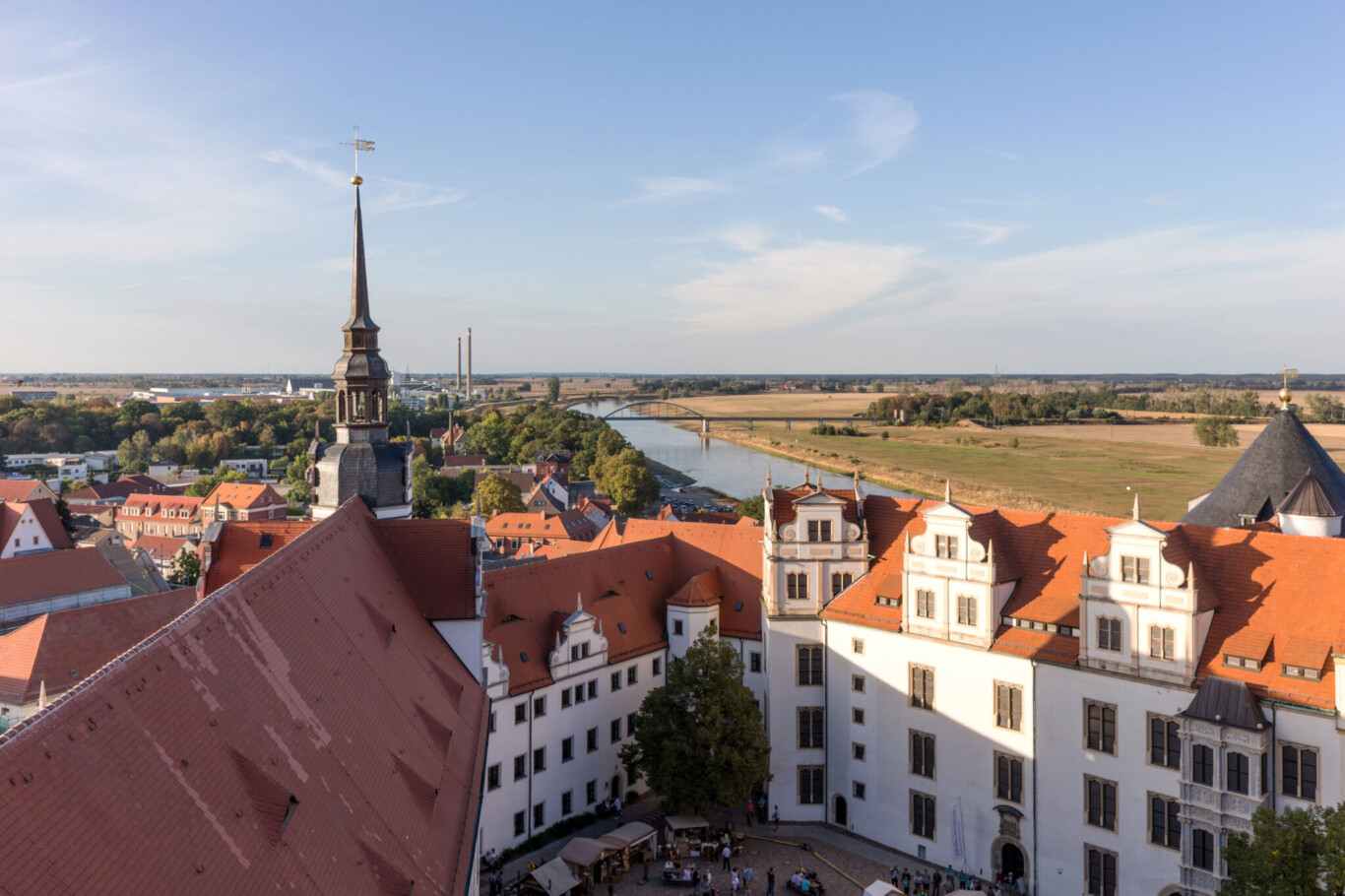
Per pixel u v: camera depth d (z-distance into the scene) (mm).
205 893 25562
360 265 76000
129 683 28109
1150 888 60844
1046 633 66875
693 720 74312
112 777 25125
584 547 119562
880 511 82812
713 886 68812
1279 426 80375
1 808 20906
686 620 87875
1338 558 58781
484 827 70812
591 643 80688
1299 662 55656
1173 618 59625
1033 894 66625
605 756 82875
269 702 35406
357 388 75500
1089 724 63719
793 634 80125
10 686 85438
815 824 80000
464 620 66750
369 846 35094
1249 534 63094
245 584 39969
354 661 46344
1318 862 44625
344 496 74500
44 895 20547
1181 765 58906
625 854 71500
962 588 70188
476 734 56062
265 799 30750
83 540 196875
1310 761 54656
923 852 73188
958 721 70688
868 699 76438
